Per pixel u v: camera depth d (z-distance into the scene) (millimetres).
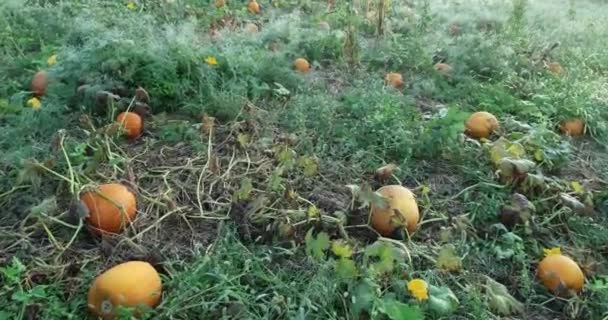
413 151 2805
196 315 1770
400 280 1903
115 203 2061
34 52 3719
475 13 5562
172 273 1903
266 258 1974
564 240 2357
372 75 3725
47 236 2084
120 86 2926
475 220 2389
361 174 2621
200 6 4922
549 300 2027
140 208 2207
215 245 2055
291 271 1976
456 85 3762
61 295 1830
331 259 1928
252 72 3441
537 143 2861
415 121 3006
